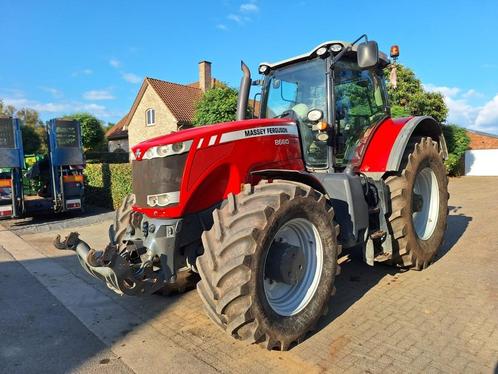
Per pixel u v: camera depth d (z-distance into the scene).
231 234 2.78
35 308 4.06
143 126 28.03
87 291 4.50
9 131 8.73
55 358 3.07
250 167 3.46
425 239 4.83
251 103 5.03
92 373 2.86
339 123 4.29
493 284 4.27
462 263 5.01
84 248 3.17
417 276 4.57
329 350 3.03
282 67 4.63
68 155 9.55
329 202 3.77
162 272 3.22
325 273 3.29
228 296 2.66
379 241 4.32
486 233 6.55
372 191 4.31
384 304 3.84
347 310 3.73
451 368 2.75
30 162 12.16
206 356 3.01
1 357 3.10
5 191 8.79
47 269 5.41
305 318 3.10
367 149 4.55
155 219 3.28
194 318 3.68
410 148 4.70
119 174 10.88
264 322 2.78
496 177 21.00
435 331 3.28
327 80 4.14
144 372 2.84
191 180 3.14
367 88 4.74
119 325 3.61
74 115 31.36
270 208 2.81
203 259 2.85
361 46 3.82
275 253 3.00
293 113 4.23
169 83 28.19
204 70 28.00
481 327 3.32
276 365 2.85
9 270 5.40
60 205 9.62
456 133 20.50
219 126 3.37
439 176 5.10
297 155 3.91
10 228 8.58
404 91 17.84
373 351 3.00
